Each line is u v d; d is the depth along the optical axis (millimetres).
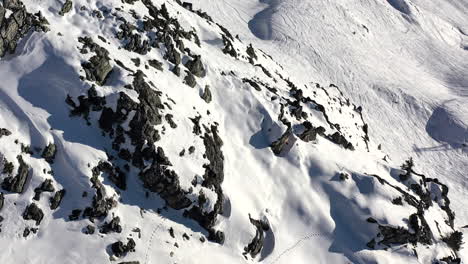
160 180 23188
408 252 29562
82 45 25234
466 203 50625
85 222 21078
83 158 22156
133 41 28188
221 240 24438
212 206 24359
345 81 65438
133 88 24641
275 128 31875
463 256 32844
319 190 30641
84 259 20203
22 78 23422
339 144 36344
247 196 27328
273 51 62438
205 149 25969
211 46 38531
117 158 23500
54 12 26469
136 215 22516
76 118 23297
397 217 30219
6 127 21625
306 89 47500
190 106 28031
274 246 26438
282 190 29406
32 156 21625
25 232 20141
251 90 32938
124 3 30562
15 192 20703
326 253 27891
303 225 28547
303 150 31984
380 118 61750
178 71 29281
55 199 21141
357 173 32188
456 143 61969
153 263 21312
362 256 28344
